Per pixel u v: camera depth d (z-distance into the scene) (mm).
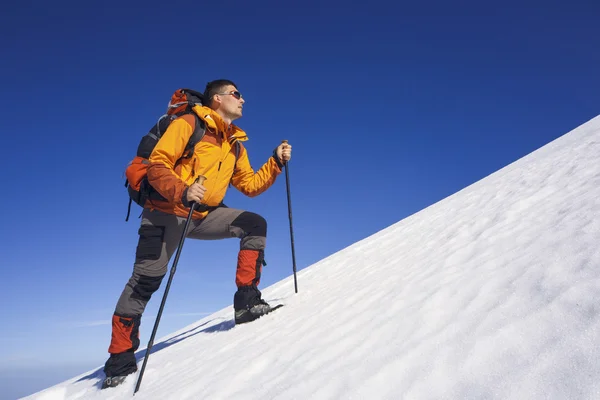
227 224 3807
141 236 3504
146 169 3357
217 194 3658
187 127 3346
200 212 3643
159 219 3502
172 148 3264
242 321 3854
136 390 2992
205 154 3506
